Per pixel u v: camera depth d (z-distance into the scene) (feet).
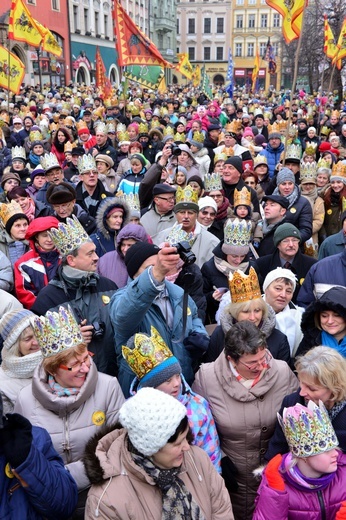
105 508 7.04
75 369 8.97
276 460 8.11
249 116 59.16
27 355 10.19
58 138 34.09
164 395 7.10
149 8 217.15
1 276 15.65
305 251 19.39
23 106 62.90
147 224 18.66
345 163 21.06
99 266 14.34
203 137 37.24
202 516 7.30
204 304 13.30
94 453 7.58
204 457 8.01
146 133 36.78
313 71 131.03
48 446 7.93
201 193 22.09
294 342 12.42
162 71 90.53
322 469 7.83
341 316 10.55
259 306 10.94
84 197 22.57
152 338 8.77
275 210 17.92
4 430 7.11
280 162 28.55
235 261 14.66
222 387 9.88
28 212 20.22
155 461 7.16
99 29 169.48
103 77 79.20
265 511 7.90
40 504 7.19
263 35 254.27
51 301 11.61
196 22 260.01
